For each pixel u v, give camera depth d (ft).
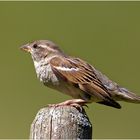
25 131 57.57
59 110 27.91
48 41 36.17
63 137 27.50
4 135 55.83
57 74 34.71
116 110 63.62
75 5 95.86
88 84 34.27
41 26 87.86
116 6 95.86
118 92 35.55
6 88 69.77
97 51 80.89
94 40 84.12
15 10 93.35
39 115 27.96
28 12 92.63
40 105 64.90
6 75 73.10
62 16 91.50
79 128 27.68
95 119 62.49
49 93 67.31
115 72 74.90
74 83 34.40
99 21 90.99
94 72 35.32
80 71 34.58
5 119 61.41
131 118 63.26
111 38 84.99
